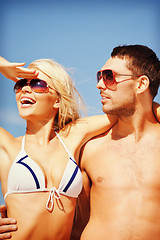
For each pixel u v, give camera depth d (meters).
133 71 5.66
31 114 5.36
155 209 5.33
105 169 5.67
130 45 6.02
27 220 5.03
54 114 5.71
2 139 5.44
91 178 5.77
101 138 6.03
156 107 6.00
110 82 5.64
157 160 5.57
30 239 5.05
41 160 5.33
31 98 5.36
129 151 5.71
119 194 5.47
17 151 5.35
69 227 5.34
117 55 5.86
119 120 5.90
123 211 5.37
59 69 5.75
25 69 5.28
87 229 5.61
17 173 5.12
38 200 5.09
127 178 5.51
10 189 5.14
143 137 5.77
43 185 5.12
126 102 5.62
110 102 5.67
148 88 5.80
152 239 5.25
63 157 5.43
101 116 6.08
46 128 5.57
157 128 5.88
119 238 5.28
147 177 5.45
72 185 5.26
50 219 5.12
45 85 5.40
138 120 5.72
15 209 5.08
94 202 5.68
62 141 5.67
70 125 5.91
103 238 5.37
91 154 5.88
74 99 6.08
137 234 5.25
